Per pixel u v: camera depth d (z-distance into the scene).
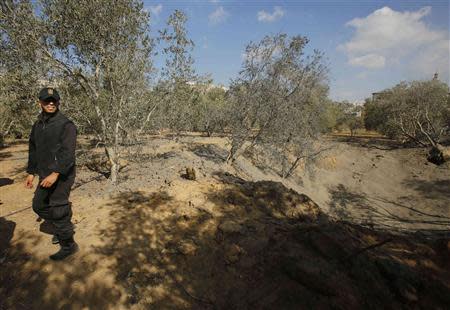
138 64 7.73
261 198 6.05
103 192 6.60
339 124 50.09
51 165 3.54
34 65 6.81
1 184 7.78
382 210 21.84
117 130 7.59
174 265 4.08
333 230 3.96
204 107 25.92
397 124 35.41
